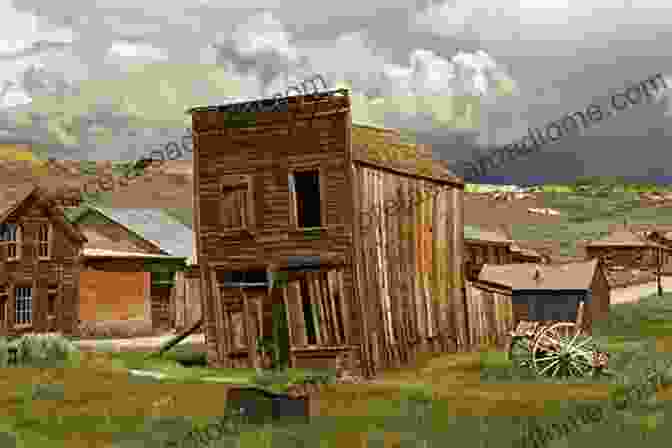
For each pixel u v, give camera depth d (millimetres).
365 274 31141
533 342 31031
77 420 20531
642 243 91250
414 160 36500
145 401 23266
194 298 55781
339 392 25156
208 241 32969
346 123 30922
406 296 33844
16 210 44688
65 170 166375
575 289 51406
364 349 30391
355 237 30719
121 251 52719
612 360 31844
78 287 48094
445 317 36750
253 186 32281
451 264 37844
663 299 62094
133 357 34438
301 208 32812
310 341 31828
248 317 32156
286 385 26391
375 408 21766
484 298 40031
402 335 33094
